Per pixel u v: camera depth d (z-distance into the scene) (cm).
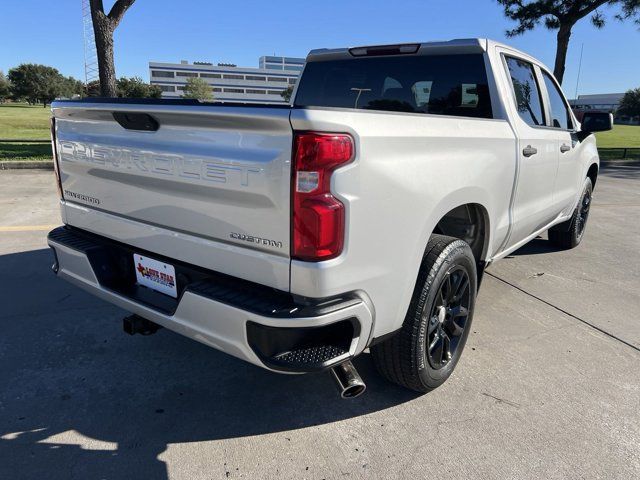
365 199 196
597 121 455
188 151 211
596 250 581
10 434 239
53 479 213
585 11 1608
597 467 228
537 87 396
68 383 282
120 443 236
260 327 195
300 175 183
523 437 248
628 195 984
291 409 266
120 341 331
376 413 264
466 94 339
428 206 231
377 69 372
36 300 388
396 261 219
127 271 267
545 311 401
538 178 374
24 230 577
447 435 248
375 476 220
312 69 404
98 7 1127
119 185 250
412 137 219
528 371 309
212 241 215
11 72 11050
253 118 187
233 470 222
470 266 280
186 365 305
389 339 252
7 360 303
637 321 387
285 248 191
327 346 207
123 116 233
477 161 273
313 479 218
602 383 297
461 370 308
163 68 14862
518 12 1700
